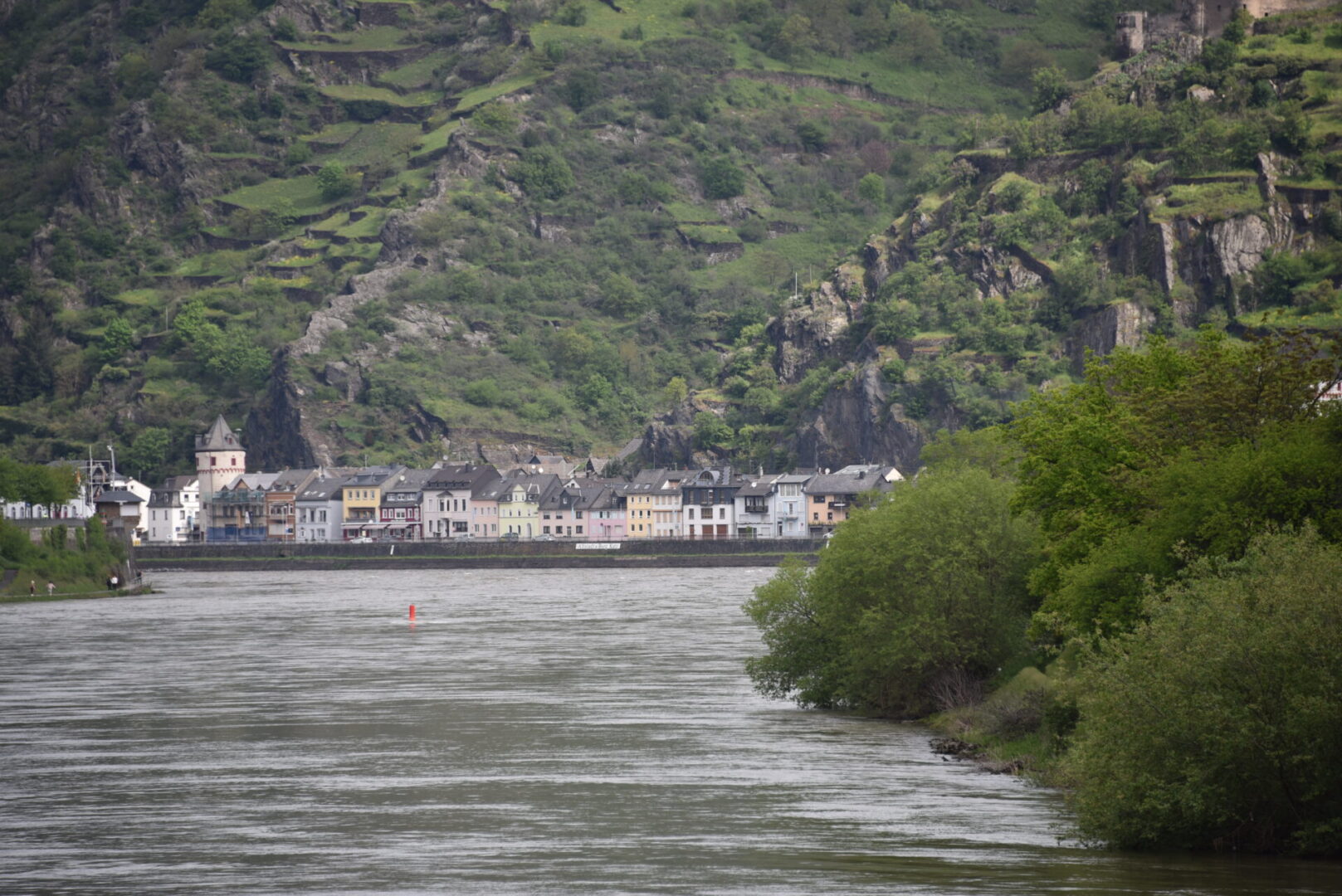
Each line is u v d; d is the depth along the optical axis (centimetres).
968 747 12638
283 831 10188
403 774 12244
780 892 8312
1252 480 9831
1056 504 12450
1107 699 8438
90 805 11169
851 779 11562
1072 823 9838
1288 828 8488
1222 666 8081
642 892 8412
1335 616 7938
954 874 8550
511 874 8869
